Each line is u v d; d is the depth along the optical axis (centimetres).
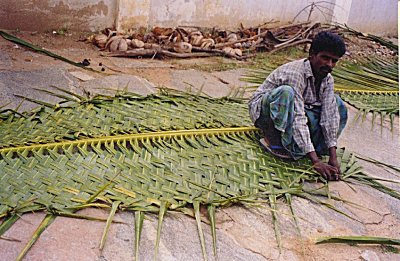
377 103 520
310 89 331
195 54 608
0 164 281
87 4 595
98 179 284
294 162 346
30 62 489
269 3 752
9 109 350
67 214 252
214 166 321
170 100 408
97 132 334
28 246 226
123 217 259
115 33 602
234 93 496
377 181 351
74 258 225
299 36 735
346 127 449
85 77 474
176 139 343
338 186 330
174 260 237
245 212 283
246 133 372
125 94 413
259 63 625
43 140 312
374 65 684
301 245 265
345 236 276
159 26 661
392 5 928
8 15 559
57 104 373
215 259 242
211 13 701
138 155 316
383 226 296
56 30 592
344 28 836
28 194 261
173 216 267
